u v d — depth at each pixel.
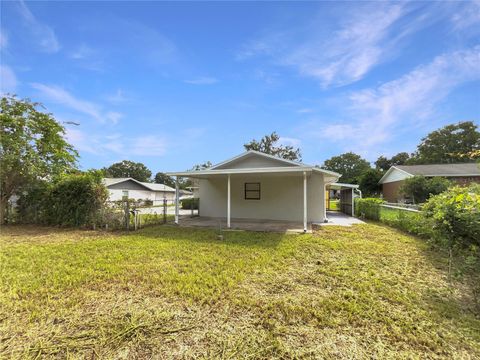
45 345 2.45
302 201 11.65
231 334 2.63
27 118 10.53
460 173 19.55
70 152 12.38
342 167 54.16
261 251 5.91
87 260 5.23
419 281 4.10
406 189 17.36
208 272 4.46
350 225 10.23
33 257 5.48
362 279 4.18
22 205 10.77
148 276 4.24
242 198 12.52
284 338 2.57
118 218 9.27
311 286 3.88
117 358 2.28
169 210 19.53
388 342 2.52
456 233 3.50
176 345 2.46
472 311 3.16
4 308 3.17
